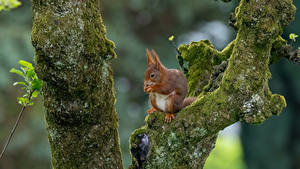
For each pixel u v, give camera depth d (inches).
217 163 1421.0
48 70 252.2
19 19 1007.0
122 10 1131.9
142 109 1090.1
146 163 283.7
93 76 260.1
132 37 1112.2
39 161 1023.0
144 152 283.6
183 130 277.7
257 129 1019.9
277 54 320.8
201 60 349.7
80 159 274.4
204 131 276.4
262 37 270.8
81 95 258.5
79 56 252.2
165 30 1211.2
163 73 322.0
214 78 303.7
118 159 283.3
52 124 269.3
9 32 948.0
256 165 1032.2
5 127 995.3
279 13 273.1
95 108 265.7
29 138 980.6
